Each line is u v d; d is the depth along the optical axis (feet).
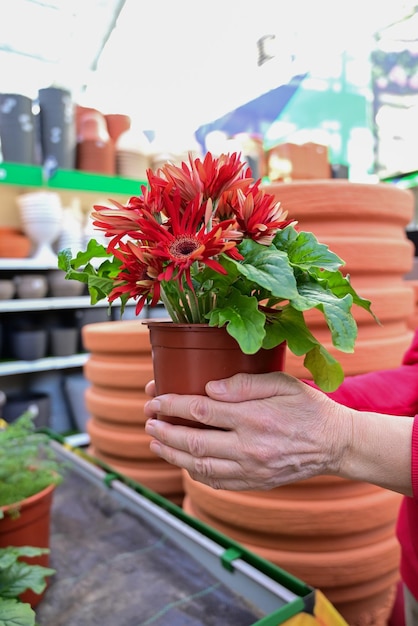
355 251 3.42
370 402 2.31
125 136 9.01
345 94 9.40
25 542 2.92
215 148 8.85
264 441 1.61
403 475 1.67
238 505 3.62
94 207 1.64
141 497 4.04
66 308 8.93
